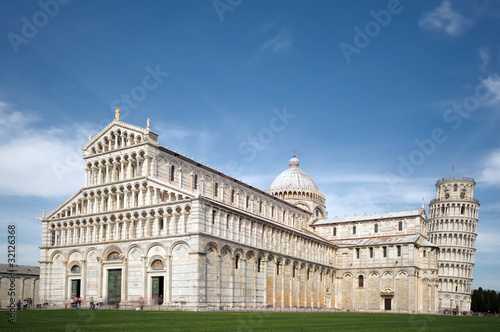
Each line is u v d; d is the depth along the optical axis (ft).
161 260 299.79
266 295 350.02
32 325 135.95
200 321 162.81
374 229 494.59
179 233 296.51
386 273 456.04
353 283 472.44
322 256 457.27
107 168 341.21
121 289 312.29
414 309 436.35
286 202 483.10
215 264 298.97
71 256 346.54
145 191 320.91
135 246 312.91
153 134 327.26
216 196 384.88
